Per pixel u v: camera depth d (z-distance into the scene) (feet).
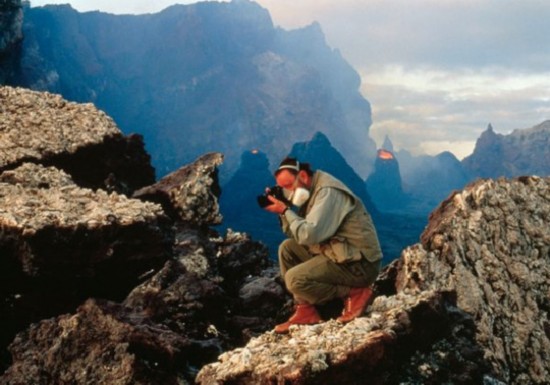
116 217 19.34
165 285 18.99
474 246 26.55
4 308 18.16
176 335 16.06
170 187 28.02
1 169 25.84
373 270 14.66
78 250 18.61
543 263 27.48
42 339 16.31
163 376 15.15
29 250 17.99
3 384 15.69
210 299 18.92
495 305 25.53
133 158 32.96
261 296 21.36
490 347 24.20
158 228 19.99
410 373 14.48
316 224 13.93
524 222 28.30
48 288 18.43
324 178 14.53
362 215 14.65
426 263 25.00
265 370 13.47
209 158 29.48
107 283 19.29
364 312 15.35
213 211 27.68
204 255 23.52
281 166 14.67
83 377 15.21
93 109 33.47
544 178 30.89
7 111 30.76
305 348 13.73
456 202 28.43
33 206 19.95
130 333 15.52
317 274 14.62
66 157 28.53
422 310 15.15
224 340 18.43
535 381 24.49
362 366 13.47
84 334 15.89
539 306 26.13
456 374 14.87
